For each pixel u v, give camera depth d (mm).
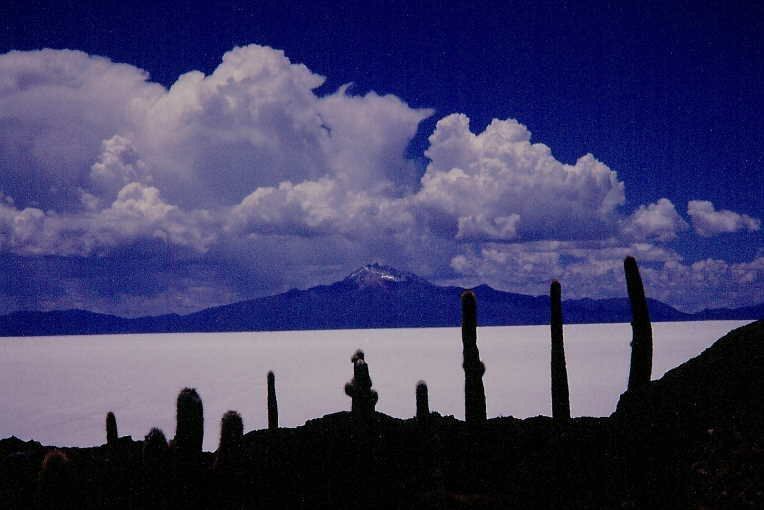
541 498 13992
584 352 131125
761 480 12305
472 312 16766
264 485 13516
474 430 16375
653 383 17875
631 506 13266
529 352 144250
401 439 15672
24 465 14391
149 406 62969
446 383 74000
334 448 14789
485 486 14484
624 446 15578
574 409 47906
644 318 18516
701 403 15805
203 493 8219
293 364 125438
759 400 14859
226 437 8734
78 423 52469
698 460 13930
